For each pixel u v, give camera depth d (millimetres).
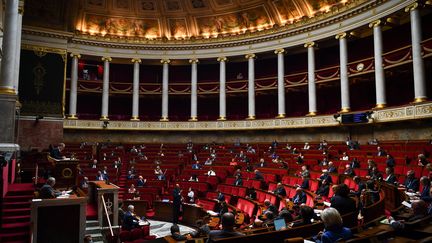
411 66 20125
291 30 26141
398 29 22797
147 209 18109
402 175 12141
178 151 26812
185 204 16000
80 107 32125
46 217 9266
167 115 30609
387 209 10078
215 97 33094
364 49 25047
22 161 15883
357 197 8602
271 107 30891
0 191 9016
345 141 22609
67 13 25797
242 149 25234
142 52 30859
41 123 24203
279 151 22469
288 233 5367
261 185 15555
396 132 19625
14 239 9023
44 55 25062
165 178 20469
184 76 33562
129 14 30547
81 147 26031
